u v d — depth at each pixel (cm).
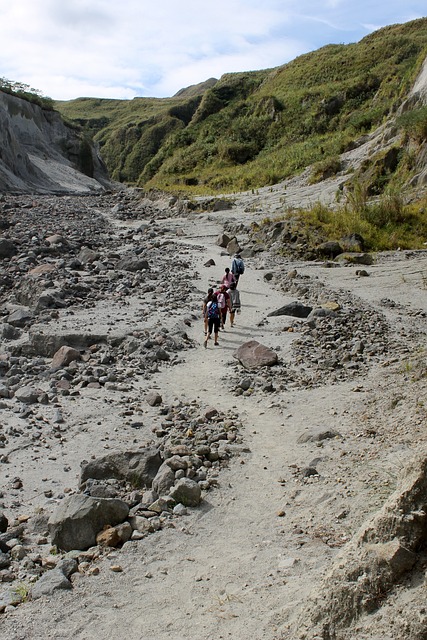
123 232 3350
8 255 2450
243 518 772
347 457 900
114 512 745
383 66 6581
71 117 15762
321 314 1725
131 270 2312
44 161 7044
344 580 491
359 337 1557
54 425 1083
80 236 3038
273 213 3594
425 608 442
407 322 1720
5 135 5934
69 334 1514
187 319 1753
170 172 6988
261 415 1134
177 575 655
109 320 1694
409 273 2327
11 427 1073
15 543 725
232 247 2780
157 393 1247
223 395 1246
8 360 1429
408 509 501
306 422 1078
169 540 725
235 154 6556
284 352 1492
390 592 472
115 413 1145
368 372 1314
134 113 15700
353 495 777
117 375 1341
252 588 617
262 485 859
